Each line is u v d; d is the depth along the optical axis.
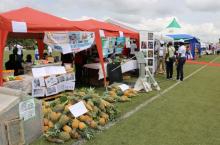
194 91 11.48
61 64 9.85
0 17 7.64
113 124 6.83
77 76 13.11
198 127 6.71
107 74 12.04
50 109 6.19
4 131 4.87
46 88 8.80
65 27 9.48
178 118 7.43
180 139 5.93
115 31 12.38
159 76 16.62
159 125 6.83
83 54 13.12
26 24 8.20
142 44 15.27
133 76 15.77
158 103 9.15
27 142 5.42
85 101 6.64
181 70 14.68
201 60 34.56
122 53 16.42
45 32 9.02
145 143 5.68
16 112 5.11
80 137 5.88
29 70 9.39
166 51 15.44
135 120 7.19
